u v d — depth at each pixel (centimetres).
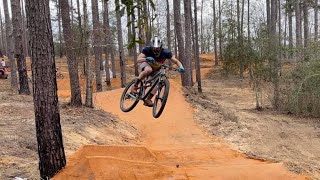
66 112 1507
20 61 1989
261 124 1875
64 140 1113
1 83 3178
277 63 2384
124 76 2989
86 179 798
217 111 2070
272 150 1387
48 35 759
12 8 1969
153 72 775
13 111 1418
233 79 4053
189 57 2614
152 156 1048
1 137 1024
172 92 2244
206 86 3678
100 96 2205
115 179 817
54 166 796
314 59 2117
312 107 2217
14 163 870
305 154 1398
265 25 2491
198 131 1642
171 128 1684
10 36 2134
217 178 899
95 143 1219
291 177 963
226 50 2767
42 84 773
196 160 1152
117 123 1591
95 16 1981
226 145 1395
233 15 4325
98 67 2583
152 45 754
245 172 939
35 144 1028
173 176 877
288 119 2125
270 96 2762
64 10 1589
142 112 1942
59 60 4875
